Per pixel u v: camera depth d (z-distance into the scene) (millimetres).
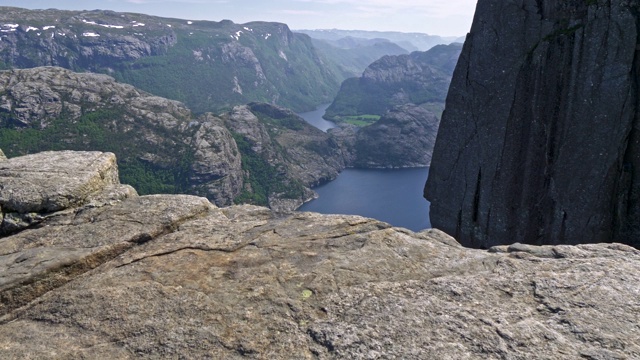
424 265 10555
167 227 12648
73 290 9891
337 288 9625
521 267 10234
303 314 8828
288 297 9367
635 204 26953
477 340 7824
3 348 8078
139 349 8008
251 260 10859
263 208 14586
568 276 9641
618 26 27188
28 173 14219
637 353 7340
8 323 9016
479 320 8344
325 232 12312
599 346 7555
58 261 10492
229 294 9508
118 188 14672
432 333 8055
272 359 7684
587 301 8734
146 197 14453
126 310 9031
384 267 10422
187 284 9898
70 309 9164
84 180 13961
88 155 15898
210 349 7973
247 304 9164
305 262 10703
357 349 7770
